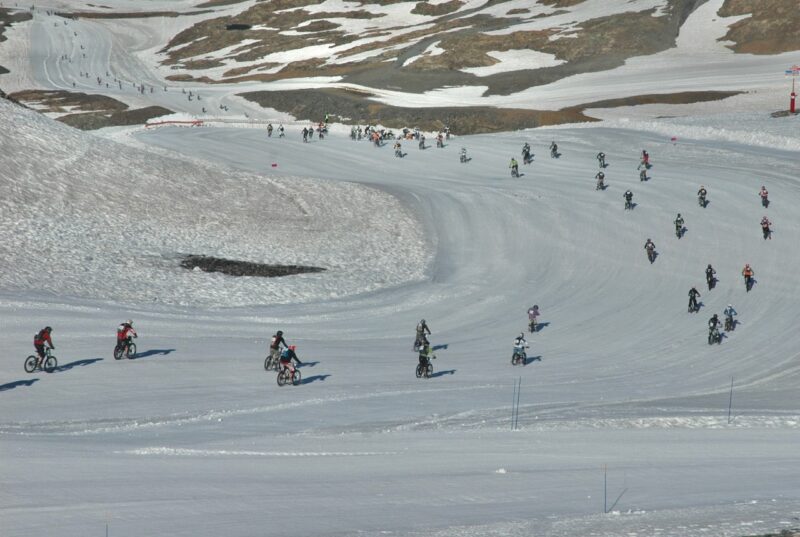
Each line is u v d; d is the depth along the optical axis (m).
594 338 133.88
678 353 123.25
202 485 48.22
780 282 157.00
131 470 52.69
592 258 181.50
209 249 187.75
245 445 63.94
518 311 153.62
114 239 182.62
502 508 42.31
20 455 57.53
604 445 60.75
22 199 188.38
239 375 103.25
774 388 97.12
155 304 150.00
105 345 116.25
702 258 174.38
